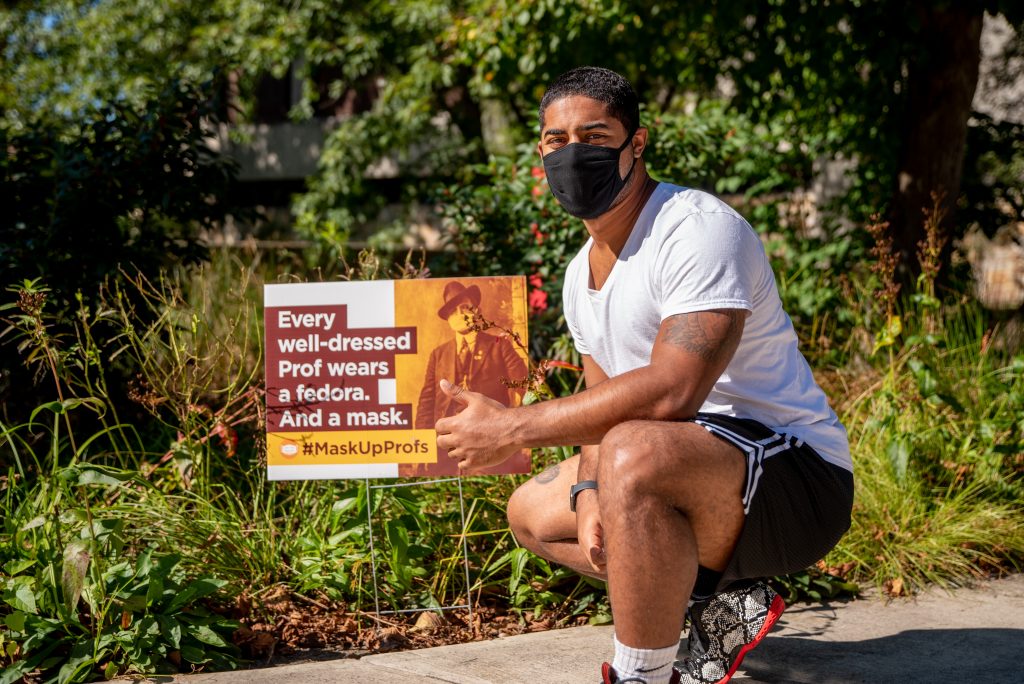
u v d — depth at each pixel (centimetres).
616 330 223
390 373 275
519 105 1121
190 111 490
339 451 276
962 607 309
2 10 1341
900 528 358
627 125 217
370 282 276
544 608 303
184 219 489
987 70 895
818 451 214
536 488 250
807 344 533
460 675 240
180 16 1310
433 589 304
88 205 446
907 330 468
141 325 423
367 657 257
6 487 293
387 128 1310
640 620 185
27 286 293
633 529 184
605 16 725
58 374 302
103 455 376
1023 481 390
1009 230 741
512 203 530
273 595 300
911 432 392
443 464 273
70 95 1292
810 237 729
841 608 309
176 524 310
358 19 1195
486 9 791
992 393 429
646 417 194
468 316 273
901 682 239
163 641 250
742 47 723
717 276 198
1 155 473
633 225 220
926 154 614
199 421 351
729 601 224
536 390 285
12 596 247
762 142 763
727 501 195
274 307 278
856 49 662
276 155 1688
